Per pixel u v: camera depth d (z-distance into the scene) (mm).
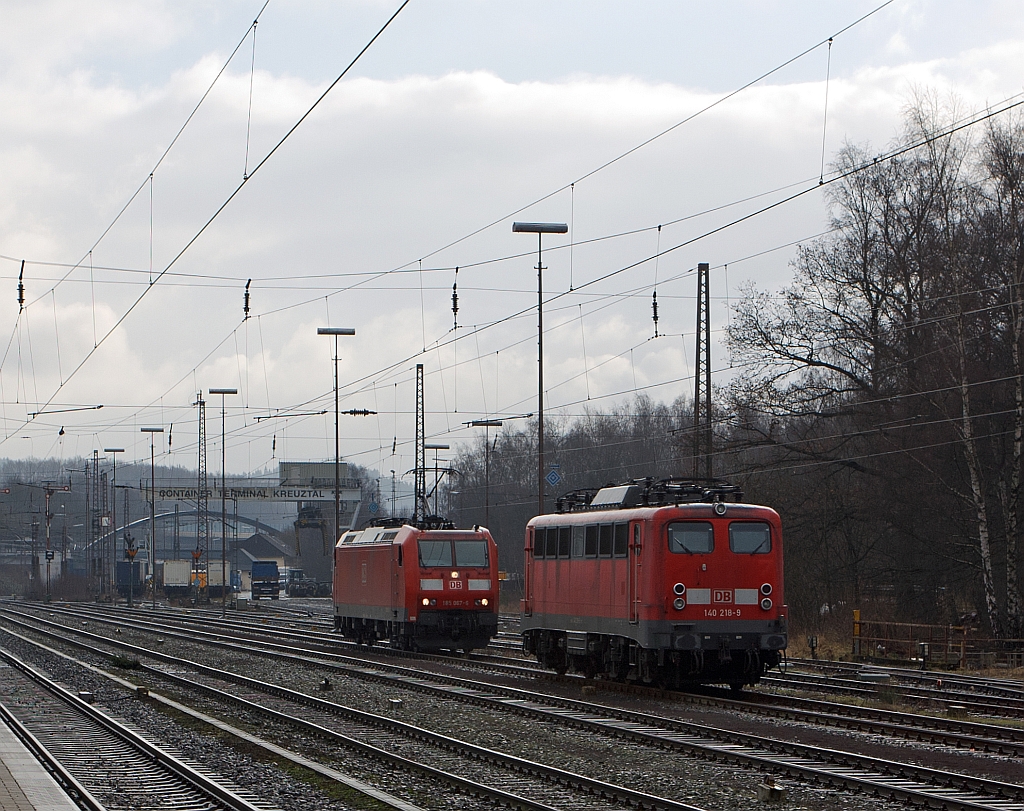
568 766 22359
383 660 49281
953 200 58094
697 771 21688
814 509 63031
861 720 27219
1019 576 57750
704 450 63906
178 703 34469
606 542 37406
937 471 59500
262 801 19484
